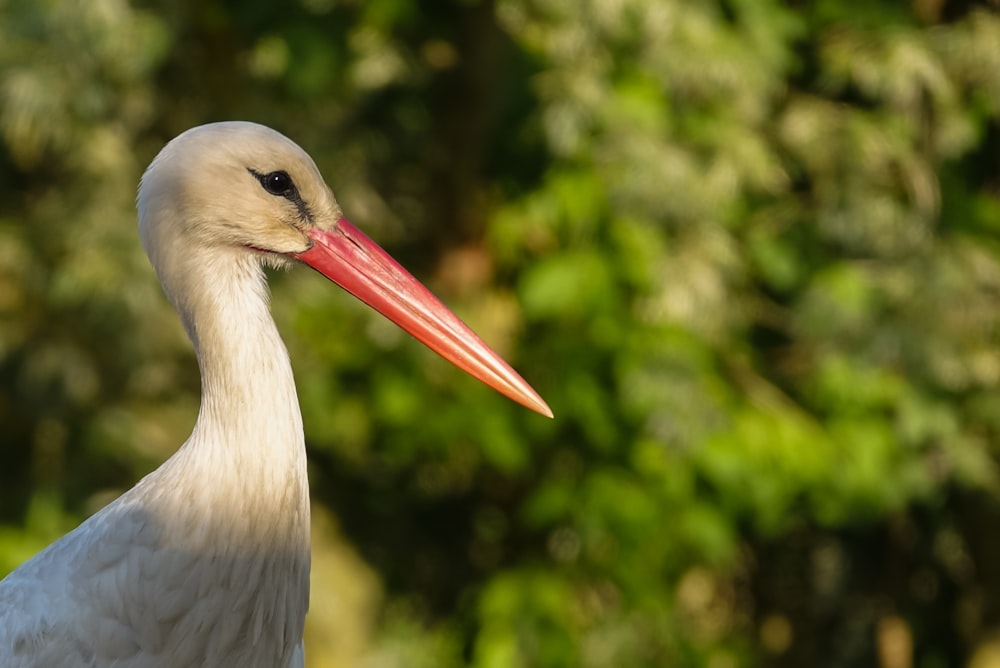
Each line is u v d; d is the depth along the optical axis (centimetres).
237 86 1023
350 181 1041
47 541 955
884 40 998
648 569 968
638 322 938
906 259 1002
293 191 476
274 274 982
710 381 952
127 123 1002
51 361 976
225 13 999
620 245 932
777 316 1054
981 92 1017
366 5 951
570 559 971
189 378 1025
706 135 966
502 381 499
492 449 939
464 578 1099
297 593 461
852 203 999
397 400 960
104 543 438
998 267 1013
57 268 976
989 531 1123
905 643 1162
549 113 923
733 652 1093
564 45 930
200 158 460
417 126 1050
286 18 955
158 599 433
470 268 1022
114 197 963
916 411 996
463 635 1030
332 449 1041
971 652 1132
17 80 918
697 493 972
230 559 440
